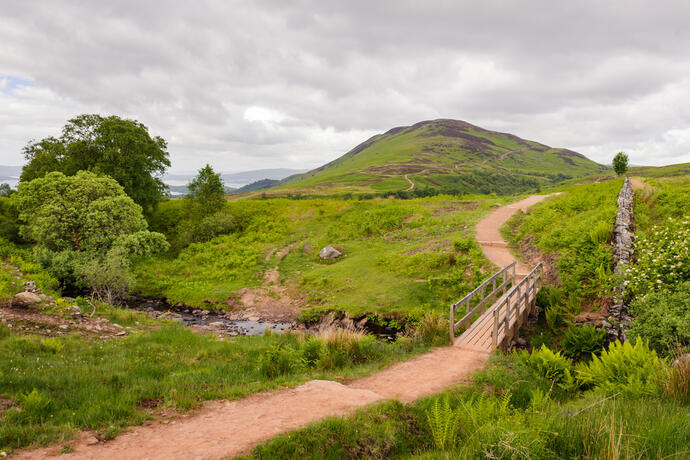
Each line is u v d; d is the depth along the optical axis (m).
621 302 12.46
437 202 41.88
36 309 13.83
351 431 5.40
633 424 4.18
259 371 9.45
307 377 8.58
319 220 40.78
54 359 8.83
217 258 33.06
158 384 7.66
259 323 20.91
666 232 14.22
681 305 9.73
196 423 5.78
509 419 4.56
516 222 28.73
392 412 6.16
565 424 4.29
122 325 14.93
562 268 16.38
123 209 25.56
